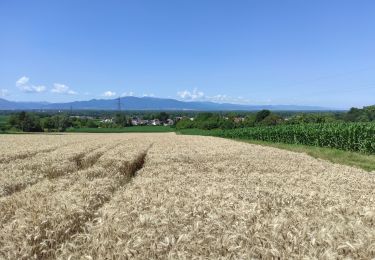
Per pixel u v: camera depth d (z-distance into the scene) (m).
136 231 5.54
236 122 110.94
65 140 45.19
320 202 7.70
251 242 5.03
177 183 10.45
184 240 5.09
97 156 22.56
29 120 130.12
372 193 9.57
